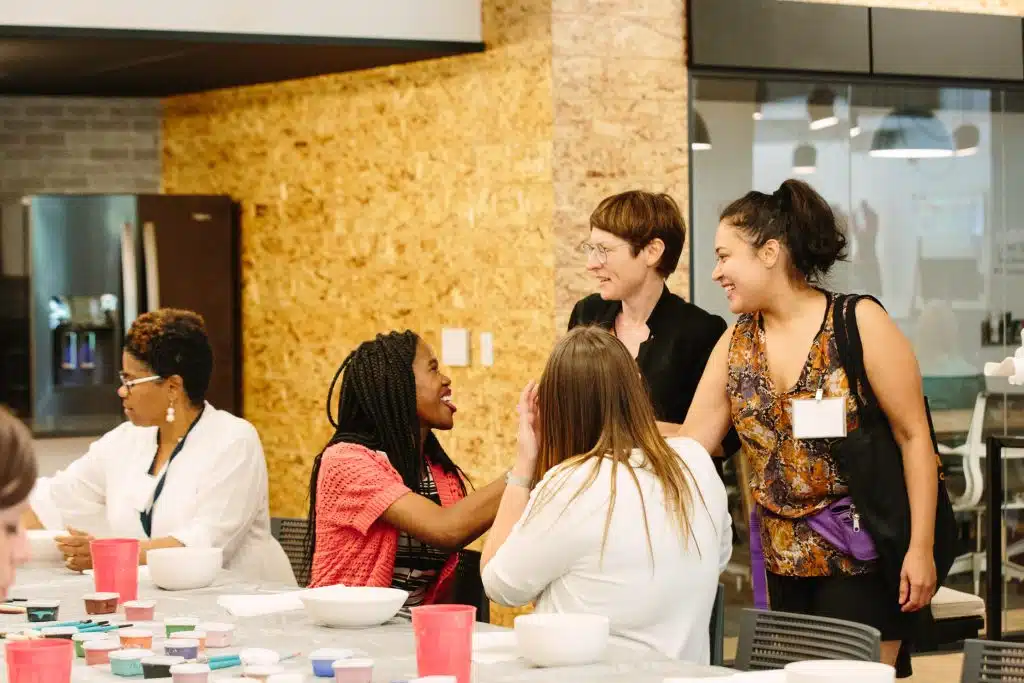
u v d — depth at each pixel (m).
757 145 6.35
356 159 6.92
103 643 2.52
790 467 3.34
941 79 6.67
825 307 3.31
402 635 2.77
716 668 2.40
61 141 7.72
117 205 7.21
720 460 3.89
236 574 3.61
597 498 2.67
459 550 3.37
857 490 3.26
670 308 4.05
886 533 3.24
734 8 6.24
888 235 6.58
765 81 6.36
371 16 6.25
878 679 2.01
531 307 6.12
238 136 7.46
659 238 3.99
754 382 3.38
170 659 2.36
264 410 7.45
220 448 4.01
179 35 6.11
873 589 3.29
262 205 7.39
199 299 7.34
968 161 6.72
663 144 6.18
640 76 6.14
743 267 3.33
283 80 7.20
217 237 7.36
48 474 7.16
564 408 2.79
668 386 3.97
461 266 6.45
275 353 7.37
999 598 4.04
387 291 6.81
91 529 4.23
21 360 7.23
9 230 7.23
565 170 6.03
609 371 2.77
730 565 6.13
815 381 3.28
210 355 4.11
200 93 7.61
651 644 2.69
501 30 6.22
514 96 6.17
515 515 2.96
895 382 3.24
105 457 4.16
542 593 2.77
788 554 3.37
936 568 3.30
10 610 3.01
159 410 4.04
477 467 6.38
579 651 2.43
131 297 7.21
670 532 2.69
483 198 6.33
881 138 6.57
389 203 6.78
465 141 6.41
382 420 3.49
